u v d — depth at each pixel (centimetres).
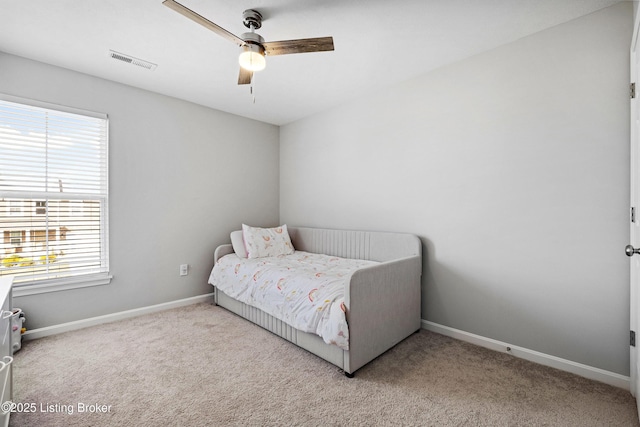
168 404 159
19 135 233
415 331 253
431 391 171
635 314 163
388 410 155
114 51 227
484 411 154
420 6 177
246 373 190
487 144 226
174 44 217
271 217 410
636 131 156
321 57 236
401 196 281
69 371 190
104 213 274
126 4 175
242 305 283
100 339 237
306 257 318
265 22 192
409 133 274
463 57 236
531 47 206
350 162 327
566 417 150
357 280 187
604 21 180
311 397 166
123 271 282
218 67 251
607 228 180
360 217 318
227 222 362
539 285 204
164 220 309
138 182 291
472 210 235
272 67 251
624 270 175
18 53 229
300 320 207
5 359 129
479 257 231
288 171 407
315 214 370
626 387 173
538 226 204
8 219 229
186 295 326
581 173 188
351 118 325
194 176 332
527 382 180
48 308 244
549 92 199
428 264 262
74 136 257
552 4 176
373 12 182
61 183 251
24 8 178
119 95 280
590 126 185
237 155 372
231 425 144
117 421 146
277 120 395
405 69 256
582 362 189
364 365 199
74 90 256
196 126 334
